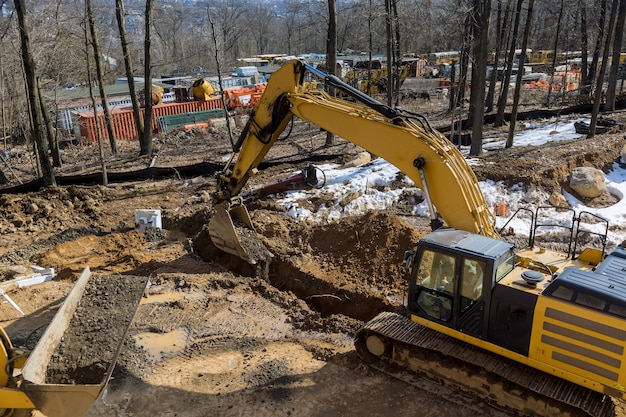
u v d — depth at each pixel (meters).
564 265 8.24
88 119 30.42
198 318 10.63
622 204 15.23
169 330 10.18
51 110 31.88
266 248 13.04
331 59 22.19
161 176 21.22
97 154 27.23
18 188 19.36
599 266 7.61
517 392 7.65
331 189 16.72
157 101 34.94
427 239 8.23
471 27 24.02
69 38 24.11
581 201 15.62
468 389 8.16
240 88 41.84
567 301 6.96
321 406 8.06
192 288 11.75
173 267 12.95
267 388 8.47
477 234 8.39
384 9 24.72
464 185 8.72
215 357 9.40
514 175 15.97
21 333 9.98
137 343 9.77
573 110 29.97
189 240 14.39
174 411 8.00
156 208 17.02
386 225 12.70
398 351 8.72
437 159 8.78
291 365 9.12
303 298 11.98
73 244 14.16
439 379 8.45
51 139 24.77
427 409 7.96
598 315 6.70
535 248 9.09
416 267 8.28
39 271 12.63
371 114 9.63
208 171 21.19
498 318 7.50
